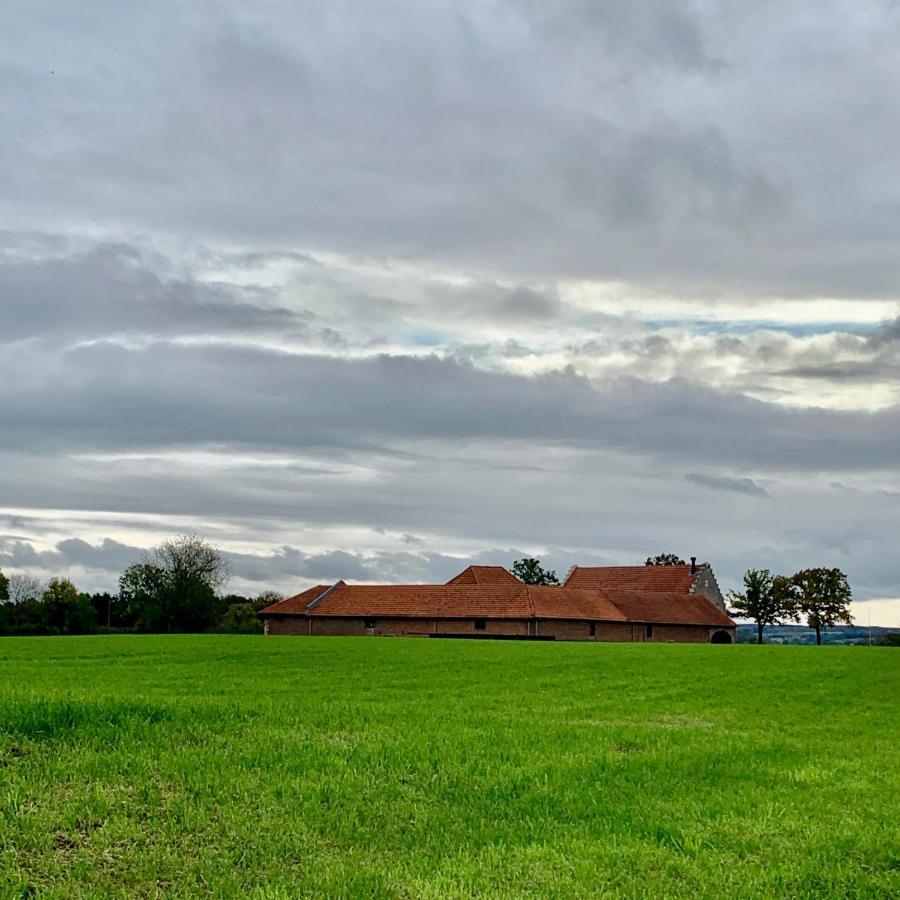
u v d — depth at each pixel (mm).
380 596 116062
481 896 12062
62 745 16641
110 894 11695
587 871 13156
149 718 19312
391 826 14781
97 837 13133
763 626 163750
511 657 59906
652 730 25641
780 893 12703
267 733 19281
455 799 16406
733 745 23344
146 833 13484
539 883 12727
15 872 11922
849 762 21906
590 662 56781
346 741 19859
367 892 12078
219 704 24109
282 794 15453
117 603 149750
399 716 25203
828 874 13320
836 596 159875
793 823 15742
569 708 31656
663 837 14859
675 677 47844
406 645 72625
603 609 112688
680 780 18766
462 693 36062
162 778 15469
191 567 142750
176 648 64312
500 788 17109
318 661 53500
